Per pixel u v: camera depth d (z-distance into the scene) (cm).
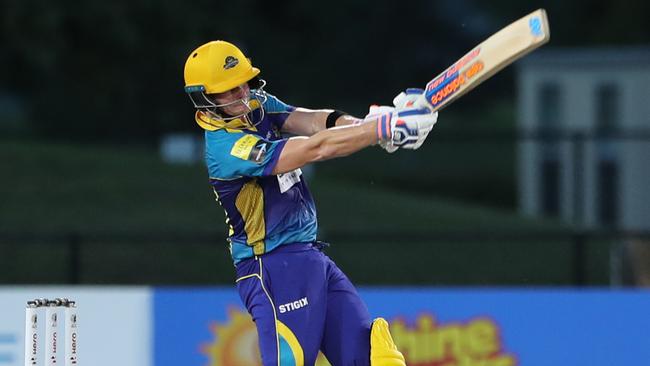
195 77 2406
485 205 8250
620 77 6469
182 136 8312
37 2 9019
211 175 2461
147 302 3941
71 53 9388
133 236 4162
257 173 2373
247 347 3916
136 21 9444
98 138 7819
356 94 11550
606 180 5834
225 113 2444
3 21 8994
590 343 3894
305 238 2497
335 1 11412
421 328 3900
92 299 3938
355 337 2473
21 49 9144
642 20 11475
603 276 5141
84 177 6350
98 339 3928
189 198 6106
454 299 3912
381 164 7781
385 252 5194
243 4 10456
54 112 9400
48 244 5206
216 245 5072
